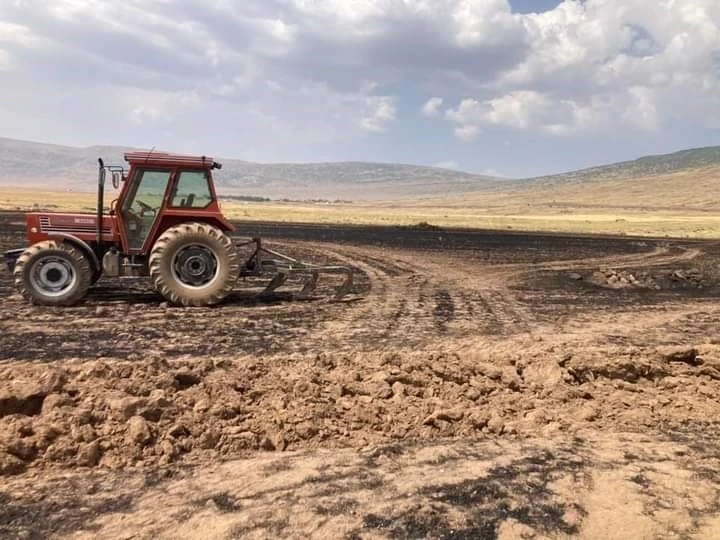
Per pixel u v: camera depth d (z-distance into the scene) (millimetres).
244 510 4176
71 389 5777
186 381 6359
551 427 6195
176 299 10945
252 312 10805
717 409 7098
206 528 3924
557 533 3967
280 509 4191
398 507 4223
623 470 4992
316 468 4957
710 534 4020
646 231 59531
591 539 3922
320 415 6039
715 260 27797
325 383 6773
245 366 6992
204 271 11102
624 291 16047
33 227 10969
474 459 5207
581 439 5852
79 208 52312
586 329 10586
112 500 4363
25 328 8773
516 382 7332
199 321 9820
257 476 4789
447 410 6375
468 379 7301
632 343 9383
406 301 12891
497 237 41656
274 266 12305
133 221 11156
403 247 29438
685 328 10945
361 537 3836
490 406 6672
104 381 6012
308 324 9977
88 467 4945
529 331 10219
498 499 4395
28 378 6020
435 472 4891
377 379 6926
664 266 24094
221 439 5477
